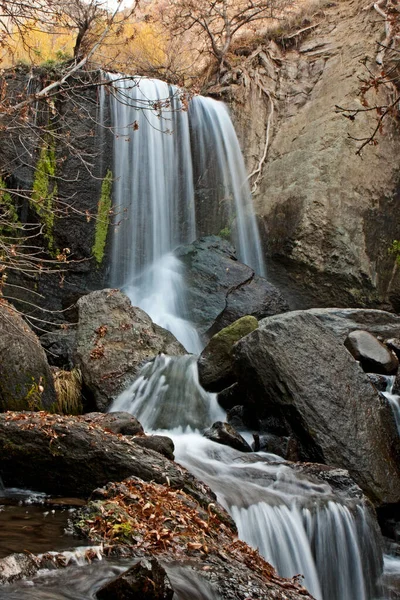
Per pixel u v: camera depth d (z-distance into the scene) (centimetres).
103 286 1391
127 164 1449
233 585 427
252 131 1697
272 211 1552
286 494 683
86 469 630
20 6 942
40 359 862
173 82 1833
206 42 1866
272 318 957
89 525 478
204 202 1575
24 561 389
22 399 817
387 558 735
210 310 1309
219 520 564
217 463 749
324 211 1495
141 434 750
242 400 934
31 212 1291
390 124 1612
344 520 670
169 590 369
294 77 1758
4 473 653
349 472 793
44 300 1281
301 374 849
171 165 1523
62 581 377
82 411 965
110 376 983
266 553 607
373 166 1571
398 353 1095
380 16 1698
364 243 1514
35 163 1308
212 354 984
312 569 626
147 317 1084
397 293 1520
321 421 821
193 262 1395
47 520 524
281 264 1509
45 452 639
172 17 1962
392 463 834
